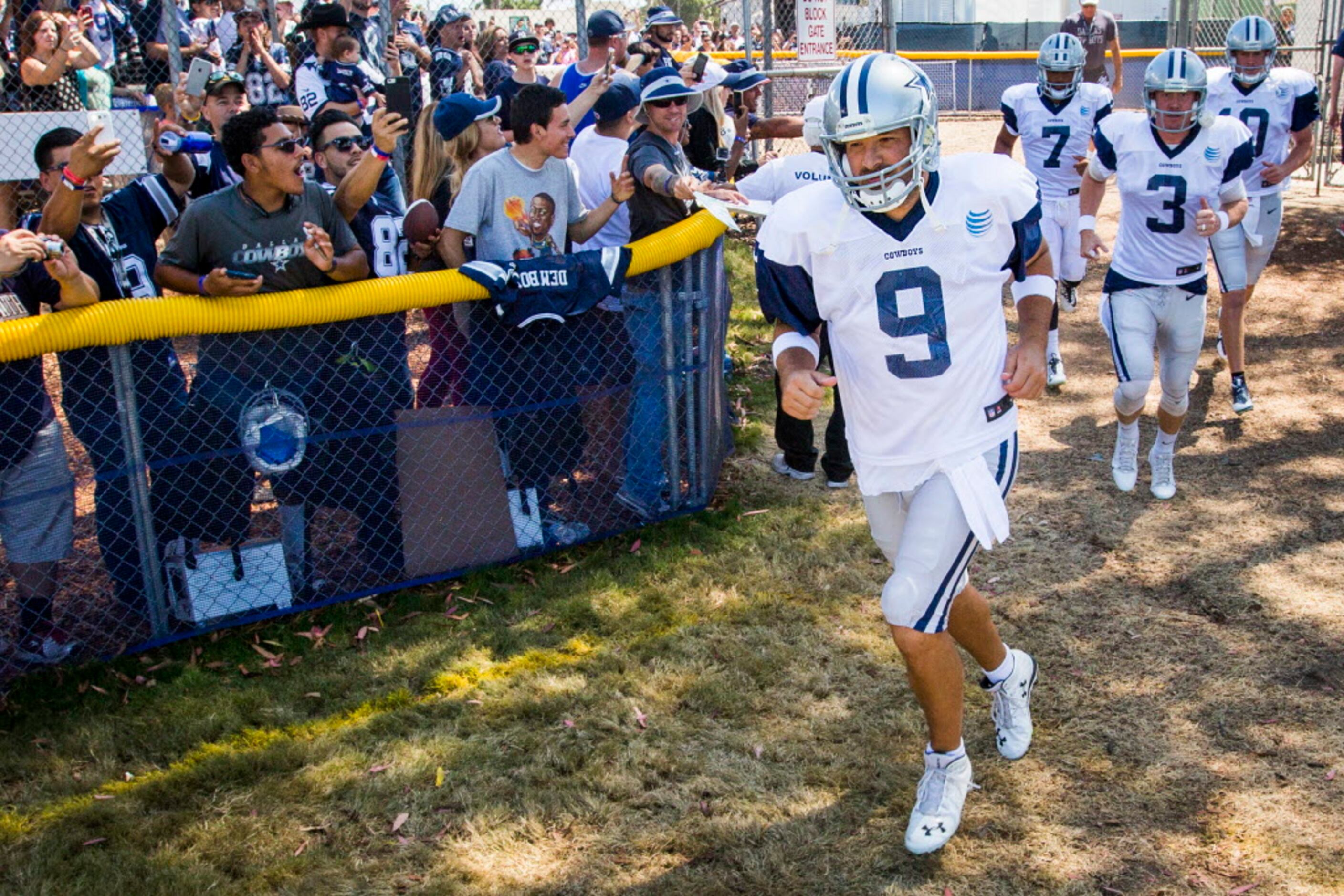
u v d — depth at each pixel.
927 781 3.12
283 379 4.11
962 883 2.96
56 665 3.97
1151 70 4.67
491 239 4.61
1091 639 4.09
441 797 3.35
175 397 3.97
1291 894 2.88
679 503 5.07
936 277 2.79
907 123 2.58
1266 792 3.26
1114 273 5.07
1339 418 5.98
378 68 7.62
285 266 4.11
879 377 2.88
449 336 4.40
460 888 2.99
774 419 6.17
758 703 3.74
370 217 4.66
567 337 4.57
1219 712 3.63
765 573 4.59
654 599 4.41
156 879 3.01
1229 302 5.98
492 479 4.57
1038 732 3.57
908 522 2.93
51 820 3.26
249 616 4.26
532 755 3.52
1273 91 6.04
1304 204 10.21
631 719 3.67
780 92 12.18
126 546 4.04
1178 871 2.98
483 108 4.97
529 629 4.24
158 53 7.62
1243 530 4.88
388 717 3.71
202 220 3.98
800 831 3.16
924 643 2.89
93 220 4.14
